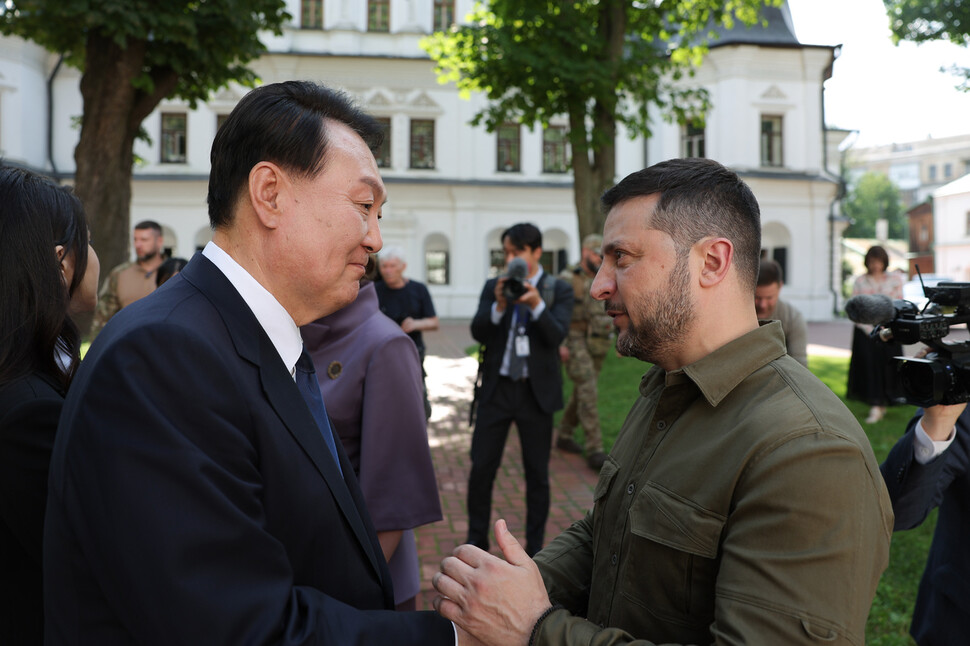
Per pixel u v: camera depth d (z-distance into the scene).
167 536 0.88
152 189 23.00
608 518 1.32
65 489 0.94
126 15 8.74
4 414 1.21
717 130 23.52
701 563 1.13
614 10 11.16
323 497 1.10
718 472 1.13
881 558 1.08
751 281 1.25
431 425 7.43
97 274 1.76
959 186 34.41
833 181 23.83
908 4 8.28
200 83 11.23
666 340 1.23
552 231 24.88
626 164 24.33
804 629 0.97
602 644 1.07
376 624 1.04
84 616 0.94
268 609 0.93
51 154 23.08
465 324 22.42
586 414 5.64
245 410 1.03
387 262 5.40
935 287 1.45
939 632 1.76
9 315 1.29
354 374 2.03
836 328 20.84
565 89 11.16
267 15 10.46
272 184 1.09
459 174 24.06
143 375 0.94
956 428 1.65
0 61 21.20
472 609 1.11
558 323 3.91
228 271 1.12
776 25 23.66
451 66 12.93
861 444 1.08
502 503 4.93
